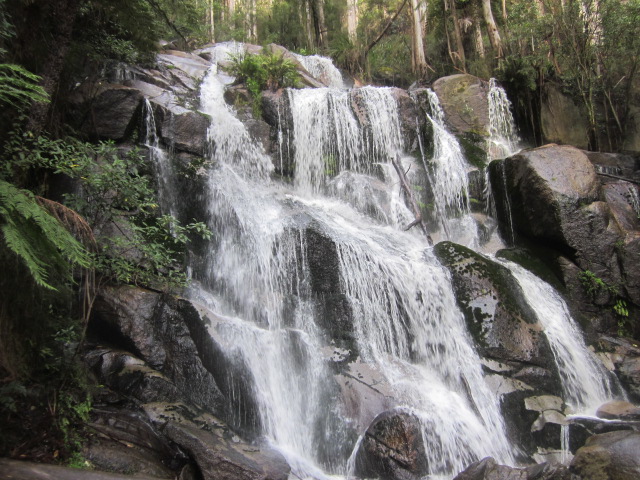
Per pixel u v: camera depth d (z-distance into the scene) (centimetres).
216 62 1513
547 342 756
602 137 1424
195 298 732
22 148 571
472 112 1306
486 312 748
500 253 977
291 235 810
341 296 751
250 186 987
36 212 407
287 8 2158
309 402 655
